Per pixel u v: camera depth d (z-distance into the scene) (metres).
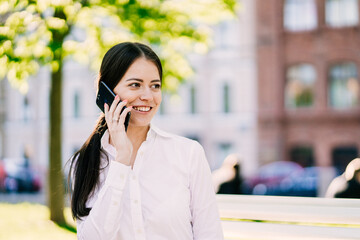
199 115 23.41
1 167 20.55
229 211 2.53
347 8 21.06
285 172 17.00
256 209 2.46
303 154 21.38
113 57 2.09
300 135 21.34
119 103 2.03
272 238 2.39
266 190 15.91
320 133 21.14
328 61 21.16
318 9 21.27
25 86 6.75
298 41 21.47
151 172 2.06
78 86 26.02
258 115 21.88
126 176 1.96
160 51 8.78
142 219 1.98
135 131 2.18
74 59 7.92
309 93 21.38
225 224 2.54
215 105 23.06
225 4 7.95
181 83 9.28
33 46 6.44
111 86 2.12
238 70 22.53
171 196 2.01
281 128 21.53
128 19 7.40
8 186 20.25
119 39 7.72
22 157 27.50
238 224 2.51
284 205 2.40
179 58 8.95
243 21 22.28
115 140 2.01
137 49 2.09
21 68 6.45
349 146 20.84
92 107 25.75
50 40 6.47
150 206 2.00
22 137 27.52
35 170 20.89
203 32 8.31
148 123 2.11
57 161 8.22
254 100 22.16
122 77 2.08
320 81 21.22
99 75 2.17
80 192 2.14
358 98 20.89
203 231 2.03
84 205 2.13
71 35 7.51
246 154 22.16
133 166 2.08
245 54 22.30
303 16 21.45
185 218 2.00
